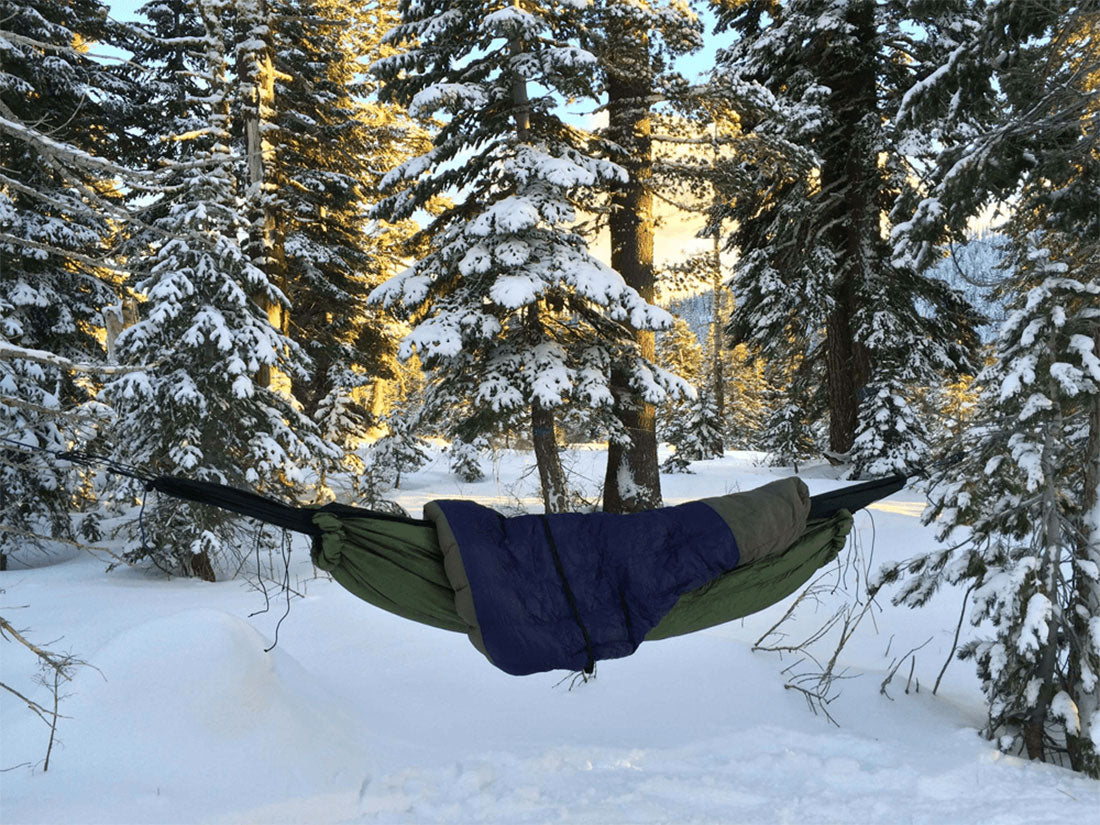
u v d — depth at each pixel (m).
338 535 3.64
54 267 16.59
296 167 21.34
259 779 5.39
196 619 6.56
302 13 20.77
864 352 20.70
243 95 17.88
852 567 12.20
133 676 6.02
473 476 24.78
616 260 15.22
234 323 12.76
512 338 13.31
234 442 12.92
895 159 18.19
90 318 16.88
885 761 6.24
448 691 7.67
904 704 7.53
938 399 23.89
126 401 12.30
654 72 13.61
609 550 3.85
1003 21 6.84
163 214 13.44
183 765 5.34
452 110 12.73
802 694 7.69
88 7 18.06
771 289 20.08
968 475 7.05
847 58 19.09
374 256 25.05
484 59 12.79
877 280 19.47
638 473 15.04
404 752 6.34
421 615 3.88
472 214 13.88
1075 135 7.09
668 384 13.68
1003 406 6.82
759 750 6.45
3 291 15.13
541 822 5.18
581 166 12.68
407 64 12.81
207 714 5.79
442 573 3.81
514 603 3.63
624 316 12.01
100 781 5.06
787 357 23.47
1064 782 5.76
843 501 4.47
